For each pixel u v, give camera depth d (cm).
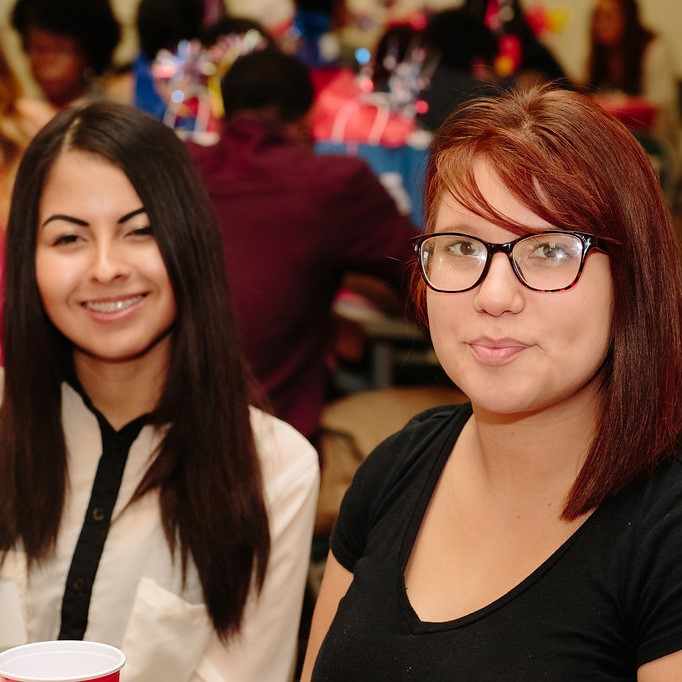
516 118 116
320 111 350
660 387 113
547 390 112
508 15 426
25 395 173
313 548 260
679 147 518
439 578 124
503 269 111
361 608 127
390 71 350
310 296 255
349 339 320
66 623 168
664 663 107
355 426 269
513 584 117
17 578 170
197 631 168
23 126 266
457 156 116
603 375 117
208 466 170
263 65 278
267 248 251
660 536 110
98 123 167
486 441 122
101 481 171
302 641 262
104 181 165
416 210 334
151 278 167
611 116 115
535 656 111
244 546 168
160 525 169
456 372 117
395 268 263
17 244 171
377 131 345
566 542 115
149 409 175
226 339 173
